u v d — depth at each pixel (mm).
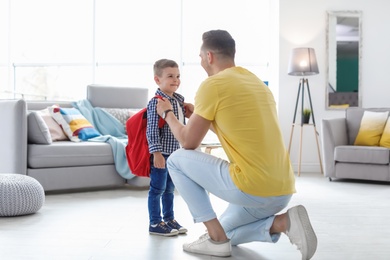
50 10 7176
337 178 5445
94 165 4230
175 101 2523
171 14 6973
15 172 3867
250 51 6883
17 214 3004
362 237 2496
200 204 2068
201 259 2045
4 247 2227
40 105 4801
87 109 5000
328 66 6207
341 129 5469
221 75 1983
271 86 6672
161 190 2539
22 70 7289
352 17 6219
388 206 3512
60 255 2092
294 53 5785
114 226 2734
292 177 2031
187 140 2041
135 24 7031
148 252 2156
